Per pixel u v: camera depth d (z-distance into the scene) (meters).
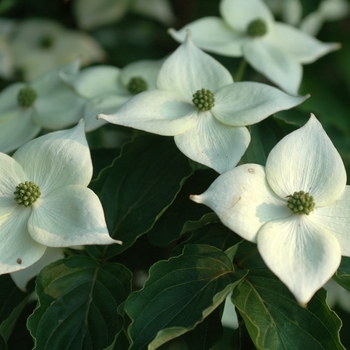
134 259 0.42
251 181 0.38
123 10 0.63
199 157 0.40
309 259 0.36
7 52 0.60
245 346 0.39
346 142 0.50
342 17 0.64
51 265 0.39
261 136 0.43
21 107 0.49
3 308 0.42
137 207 0.42
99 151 0.46
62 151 0.40
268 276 0.39
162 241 0.42
